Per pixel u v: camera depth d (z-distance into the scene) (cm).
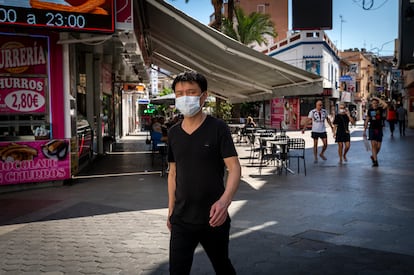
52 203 708
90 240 506
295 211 636
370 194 759
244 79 1381
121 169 1122
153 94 4447
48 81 845
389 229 536
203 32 953
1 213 645
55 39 846
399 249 460
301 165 1176
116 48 1288
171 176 301
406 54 1708
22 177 819
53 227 564
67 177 871
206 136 272
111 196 760
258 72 1216
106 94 1669
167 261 434
